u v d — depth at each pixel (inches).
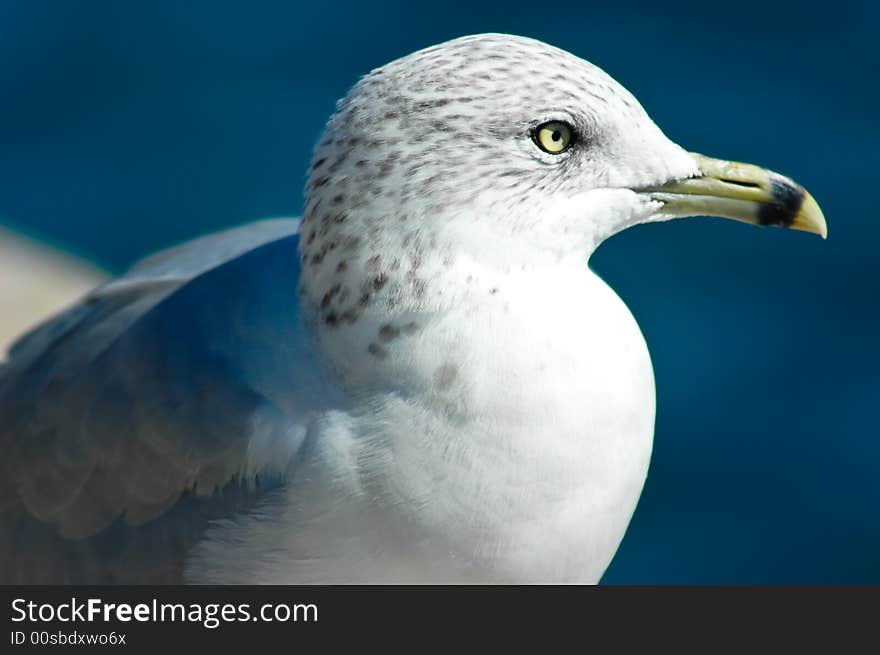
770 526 756.6
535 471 357.1
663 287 869.2
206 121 972.6
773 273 883.4
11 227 904.9
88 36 1045.8
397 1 1069.8
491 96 349.1
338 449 361.4
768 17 1059.9
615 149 363.9
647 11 1065.5
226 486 382.0
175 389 389.7
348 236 350.9
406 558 369.4
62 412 413.1
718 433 794.2
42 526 417.1
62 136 972.6
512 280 353.1
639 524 761.0
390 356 352.8
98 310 439.5
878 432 794.8
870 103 985.5
